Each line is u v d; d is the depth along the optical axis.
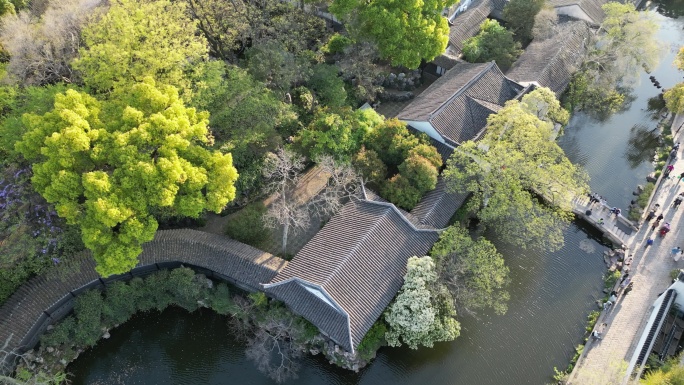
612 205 53.78
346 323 39.34
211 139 45.19
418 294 40.41
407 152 49.03
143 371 42.88
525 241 49.34
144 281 44.44
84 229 37.03
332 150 48.38
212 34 56.88
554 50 61.12
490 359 43.25
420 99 56.84
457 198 48.72
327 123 48.03
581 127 61.88
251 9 55.41
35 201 41.91
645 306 45.31
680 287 42.88
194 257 44.50
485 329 44.72
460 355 43.50
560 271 48.59
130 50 44.81
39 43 47.72
